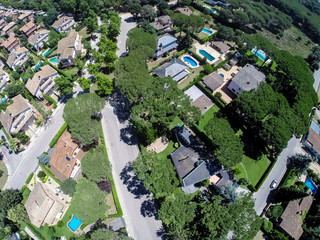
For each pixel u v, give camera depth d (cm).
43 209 6038
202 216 5734
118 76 8150
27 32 13262
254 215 5372
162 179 5681
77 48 11619
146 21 11725
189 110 6794
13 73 10900
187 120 6788
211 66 10444
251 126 8206
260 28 14975
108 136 8231
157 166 5909
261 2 18312
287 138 6931
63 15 14738
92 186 5881
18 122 8469
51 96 9669
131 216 6450
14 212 6072
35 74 9856
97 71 9456
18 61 11375
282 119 7294
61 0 14588
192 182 6419
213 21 14012
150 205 6675
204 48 11806
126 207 6606
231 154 6109
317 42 16062
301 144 8369
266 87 8175
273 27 15362
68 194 6406
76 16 14650
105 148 7675
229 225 4919
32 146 8212
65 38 11656
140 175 5847
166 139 7969
